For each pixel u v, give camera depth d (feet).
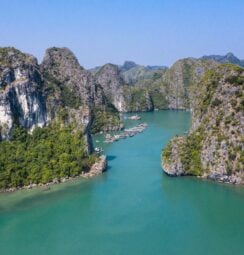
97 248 448.65
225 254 427.74
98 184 654.53
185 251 435.53
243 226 490.49
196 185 629.92
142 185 641.40
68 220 521.65
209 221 503.61
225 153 637.71
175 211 537.65
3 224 514.68
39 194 618.03
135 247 447.01
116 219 519.60
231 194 587.68
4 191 634.02
